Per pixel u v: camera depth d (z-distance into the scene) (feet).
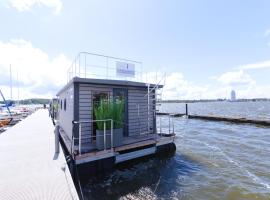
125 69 35.70
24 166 19.47
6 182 15.70
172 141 33.53
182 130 70.38
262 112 164.04
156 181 23.63
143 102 35.83
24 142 30.45
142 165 28.68
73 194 13.74
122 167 26.45
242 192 21.07
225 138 54.03
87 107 29.17
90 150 24.36
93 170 23.11
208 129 72.43
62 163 20.43
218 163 31.14
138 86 34.14
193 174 26.09
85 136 28.73
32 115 88.33
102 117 25.05
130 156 27.12
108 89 31.53
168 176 25.23
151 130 36.65
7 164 20.04
